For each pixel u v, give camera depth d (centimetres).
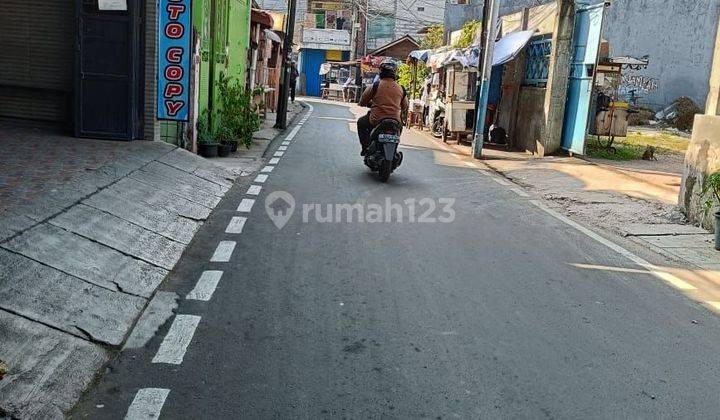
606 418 374
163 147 1098
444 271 638
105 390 384
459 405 382
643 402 394
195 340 458
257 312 514
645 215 945
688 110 2838
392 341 469
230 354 439
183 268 616
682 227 877
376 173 1216
